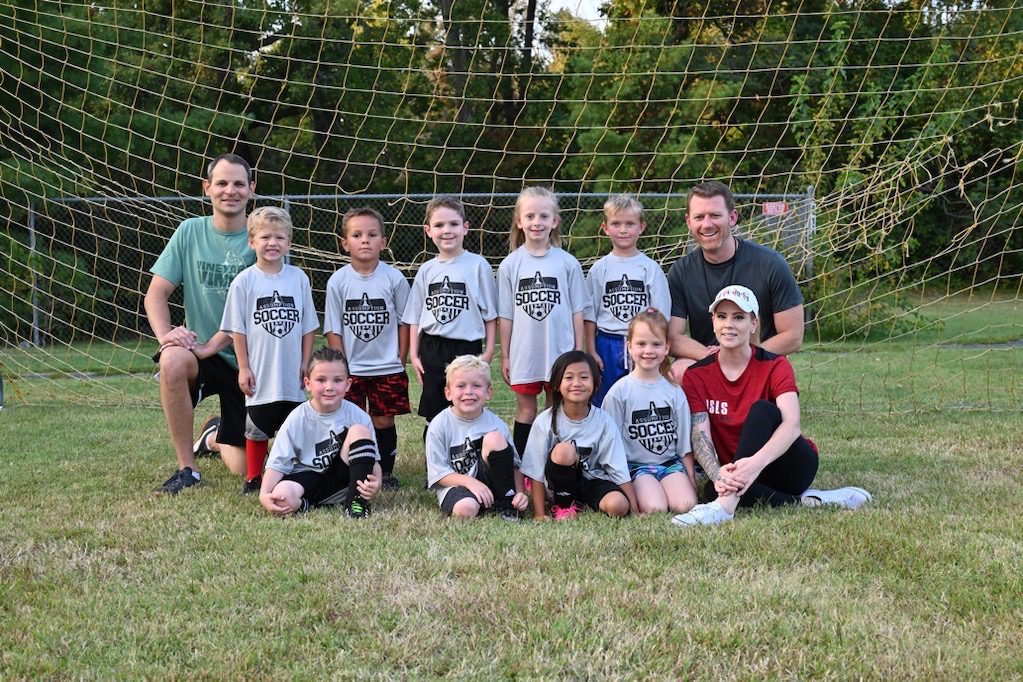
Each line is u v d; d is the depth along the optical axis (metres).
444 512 3.89
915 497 4.07
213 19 12.51
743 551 3.27
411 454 5.34
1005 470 4.65
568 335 4.77
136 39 11.77
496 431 4.03
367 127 14.75
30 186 9.75
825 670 2.37
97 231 12.22
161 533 3.59
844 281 11.44
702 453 4.04
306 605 2.80
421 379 4.82
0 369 7.25
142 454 5.24
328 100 14.52
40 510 3.96
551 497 4.20
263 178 14.74
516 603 2.78
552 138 15.77
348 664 2.43
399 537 3.51
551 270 4.75
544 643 2.50
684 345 4.46
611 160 13.85
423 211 13.73
